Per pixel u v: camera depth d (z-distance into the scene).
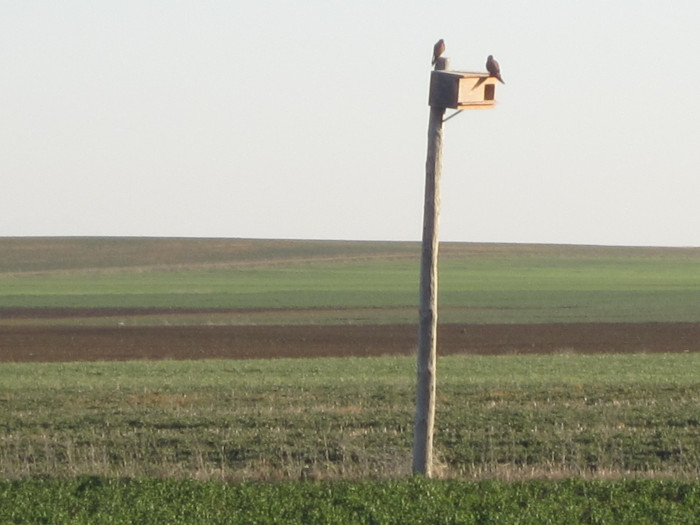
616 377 69.94
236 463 40.91
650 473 37.75
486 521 29.61
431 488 32.88
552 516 30.03
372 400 57.50
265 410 52.91
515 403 55.84
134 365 82.81
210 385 65.38
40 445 43.91
